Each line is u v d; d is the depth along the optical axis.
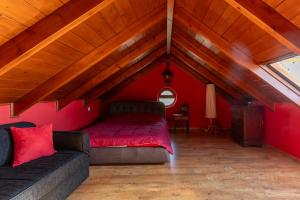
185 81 7.02
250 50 3.16
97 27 2.65
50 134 2.88
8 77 2.46
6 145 2.55
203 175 3.41
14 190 1.81
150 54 5.57
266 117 5.26
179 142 5.55
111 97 7.02
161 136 4.09
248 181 3.17
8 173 2.19
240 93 5.72
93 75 4.32
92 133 4.17
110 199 2.69
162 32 4.41
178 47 5.48
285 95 3.62
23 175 2.14
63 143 3.10
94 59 3.19
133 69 5.55
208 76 5.87
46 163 2.49
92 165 3.87
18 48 1.97
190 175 3.41
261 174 3.43
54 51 2.55
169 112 7.07
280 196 2.74
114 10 2.51
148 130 4.48
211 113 6.59
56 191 2.35
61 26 1.97
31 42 1.97
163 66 7.00
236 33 2.88
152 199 2.69
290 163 3.92
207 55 4.43
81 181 3.01
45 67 2.80
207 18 2.98
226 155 4.43
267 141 5.23
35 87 3.21
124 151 3.85
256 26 2.41
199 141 5.66
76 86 4.34
